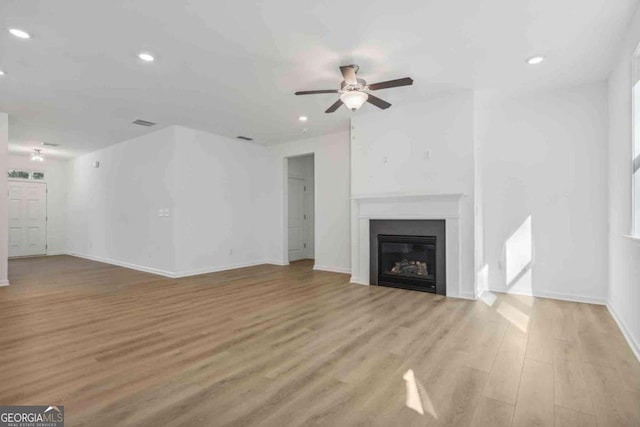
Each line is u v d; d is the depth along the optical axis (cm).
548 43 297
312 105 456
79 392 196
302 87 393
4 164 482
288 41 292
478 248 432
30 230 841
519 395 193
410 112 457
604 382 206
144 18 256
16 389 199
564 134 405
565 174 405
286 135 627
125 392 196
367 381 209
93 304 388
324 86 389
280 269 641
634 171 279
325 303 391
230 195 648
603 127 383
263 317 338
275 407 181
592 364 231
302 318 335
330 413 176
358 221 507
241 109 473
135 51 307
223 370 224
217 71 349
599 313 349
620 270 314
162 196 581
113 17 254
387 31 278
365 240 495
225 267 637
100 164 745
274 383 207
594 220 388
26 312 356
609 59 327
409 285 458
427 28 274
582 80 380
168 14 251
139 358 243
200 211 596
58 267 661
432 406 182
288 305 383
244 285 492
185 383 207
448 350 256
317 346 264
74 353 251
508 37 287
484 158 452
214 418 172
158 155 590
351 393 196
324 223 629
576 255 398
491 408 180
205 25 266
